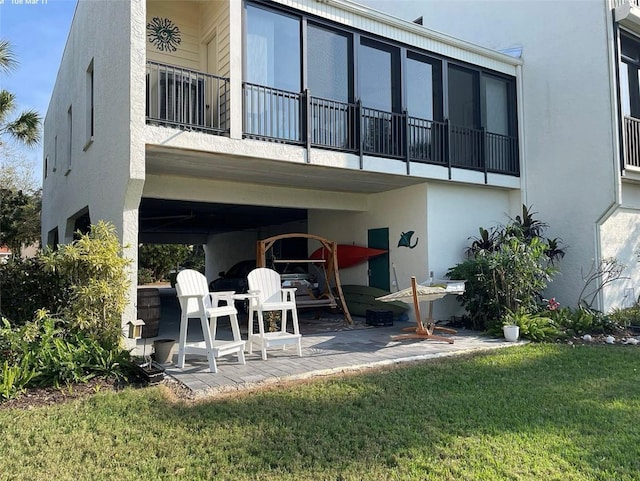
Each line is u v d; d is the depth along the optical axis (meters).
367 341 7.79
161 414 4.20
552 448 3.55
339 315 11.20
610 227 9.80
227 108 7.44
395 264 10.50
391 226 10.64
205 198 8.94
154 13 8.55
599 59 9.36
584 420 4.12
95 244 5.71
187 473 3.17
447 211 10.05
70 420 4.04
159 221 15.23
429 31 9.34
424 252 9.77
